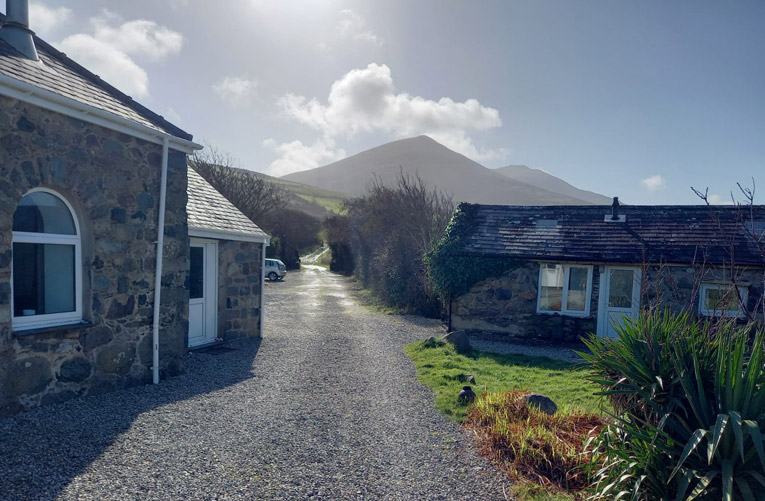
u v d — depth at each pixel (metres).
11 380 5.29
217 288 10.59
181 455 4.61
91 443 4.76
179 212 7.60
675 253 12.12
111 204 6.45
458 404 6.42
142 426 5.30
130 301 6.77
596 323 12.59
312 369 8.41
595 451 4.00
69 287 6.16
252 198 39.28
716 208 13.49
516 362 9.60
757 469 3.22
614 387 4.40
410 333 13.08
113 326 6.53
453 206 23.52
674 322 4.30
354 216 33.31
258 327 11.60
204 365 8.42
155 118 7.56
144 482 4.04
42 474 4.05
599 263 12.43
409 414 6.08
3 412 5.21
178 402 6.24
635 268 12.31
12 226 5.32
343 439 5.19
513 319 13.08
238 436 5.17
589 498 3.70
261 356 9.34
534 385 7.61
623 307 12.46
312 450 4.87
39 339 5.59
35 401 5.57
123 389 6.67
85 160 6.06
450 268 13.42
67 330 5.90
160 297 7.27
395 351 10.32
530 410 5.67
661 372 3.89
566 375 8.45
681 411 3.76
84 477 4.06
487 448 4.94
